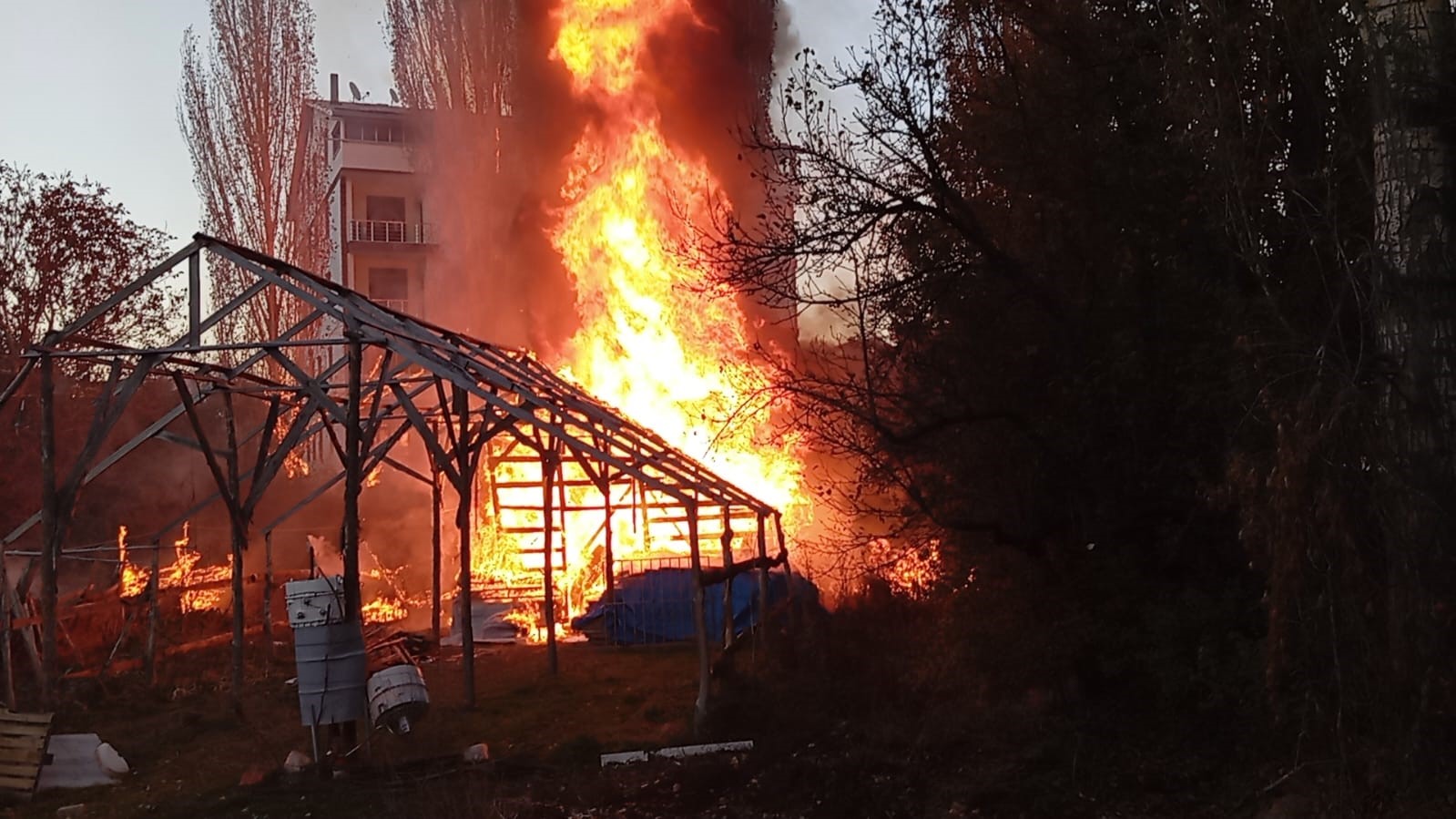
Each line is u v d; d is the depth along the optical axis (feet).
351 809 29.58
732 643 43.57
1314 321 27.09
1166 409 32.24
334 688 34.30
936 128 37.09
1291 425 23.43
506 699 45.06
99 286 90.94
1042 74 35.94
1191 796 26.48
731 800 28.40
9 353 84.94
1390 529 23.15
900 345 36.88
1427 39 24.56
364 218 154.51
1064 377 34.17
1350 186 27.50
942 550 37.24
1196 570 33.17
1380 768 23.48
